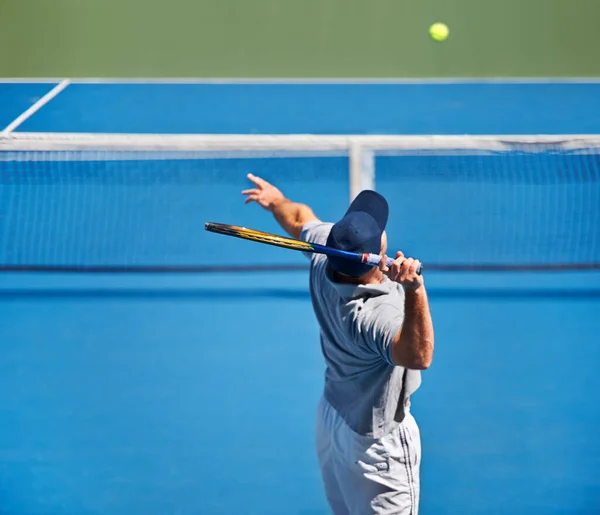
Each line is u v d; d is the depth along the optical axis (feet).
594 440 69.92
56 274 93.61
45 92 125.49
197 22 140.87
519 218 100.63
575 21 140.87
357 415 50.11
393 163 108.99
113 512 62.69
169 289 91.91
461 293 90.48
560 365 79.51
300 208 60.03
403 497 50.65
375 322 46.06
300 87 129.70
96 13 140.46
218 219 101.86
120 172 108.58
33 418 73.20
